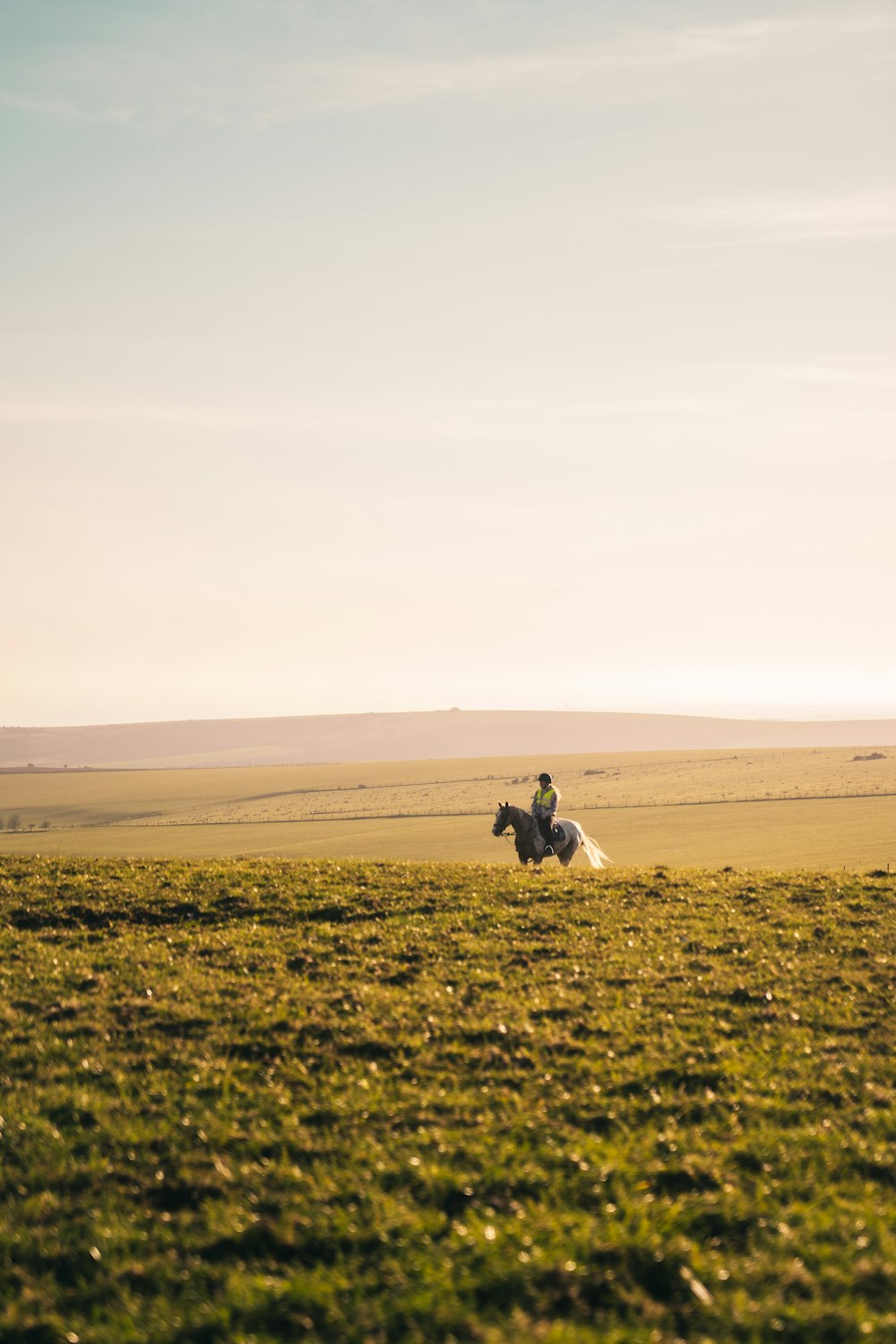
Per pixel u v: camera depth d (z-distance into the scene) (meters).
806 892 22.23
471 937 18.42
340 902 20.92
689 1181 9.76
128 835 119.19
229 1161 10.20
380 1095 11.59
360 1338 7.43
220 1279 8.30
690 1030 13.79
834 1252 8.55
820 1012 14.69
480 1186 9.57
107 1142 10.67
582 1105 11.38
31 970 16.34
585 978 16.02
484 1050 12.87
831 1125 11.04
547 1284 8.03
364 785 181.00
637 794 133.25
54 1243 8.88
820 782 128.75
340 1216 9.09
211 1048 13.03
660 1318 7.65
